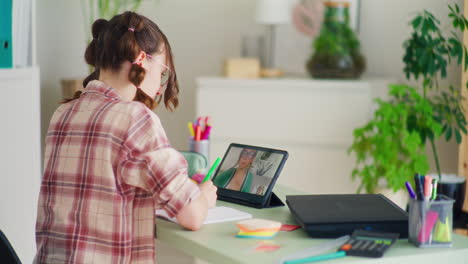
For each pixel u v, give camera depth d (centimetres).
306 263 137
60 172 163
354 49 372
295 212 167
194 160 225
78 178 159
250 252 147
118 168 155
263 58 407
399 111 316
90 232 157
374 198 182
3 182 270
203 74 446
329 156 365
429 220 149
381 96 365
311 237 159
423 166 314
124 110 158
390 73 386
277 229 159
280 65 418
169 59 174
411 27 371
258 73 392
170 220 173
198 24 443
